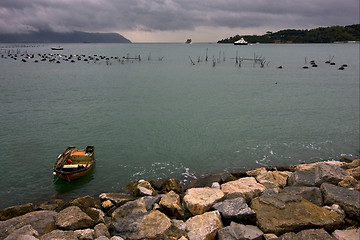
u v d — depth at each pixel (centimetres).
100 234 1580
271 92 7081
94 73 10856
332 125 4341
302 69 12531
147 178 2714
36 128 4088
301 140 3694
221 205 1819
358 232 1459
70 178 2595
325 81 8938
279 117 4781
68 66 13550
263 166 2970
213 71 11925
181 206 1970
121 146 3462
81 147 3438
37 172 2803
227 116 4812
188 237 1518
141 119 4597
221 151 3341
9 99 5900
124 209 1906
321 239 1331
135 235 1555
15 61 15862
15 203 2291
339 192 1873
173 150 3366
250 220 1656
